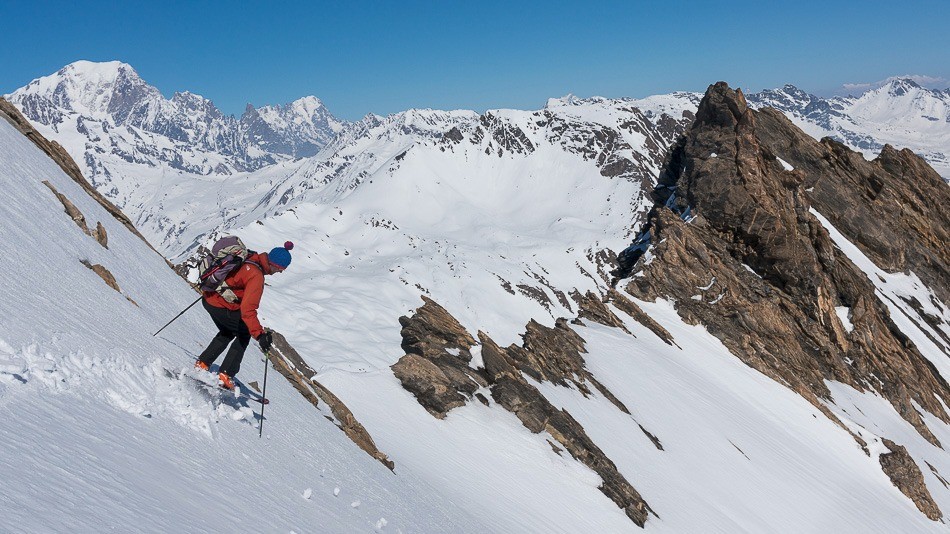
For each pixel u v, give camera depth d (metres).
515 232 185.38
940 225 98.31
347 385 23.41
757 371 59.31
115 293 11.00
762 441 40.72
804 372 63.81
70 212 14.58
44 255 10.02
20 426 4.39
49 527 3.32
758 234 73.38
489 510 18.64
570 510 22.23
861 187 95.88
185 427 6.68
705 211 76.88
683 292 67.75
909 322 82.94
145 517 4.14
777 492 33.97
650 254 71.25
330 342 94.75
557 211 199.75
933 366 76.75
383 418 22.33
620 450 28.97
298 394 14.34
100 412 5.65
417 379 25.38
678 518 26.08
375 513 8.79
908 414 66.12
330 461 9.90
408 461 19.44
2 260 8.37
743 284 71.56
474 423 24.81
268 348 8.39
